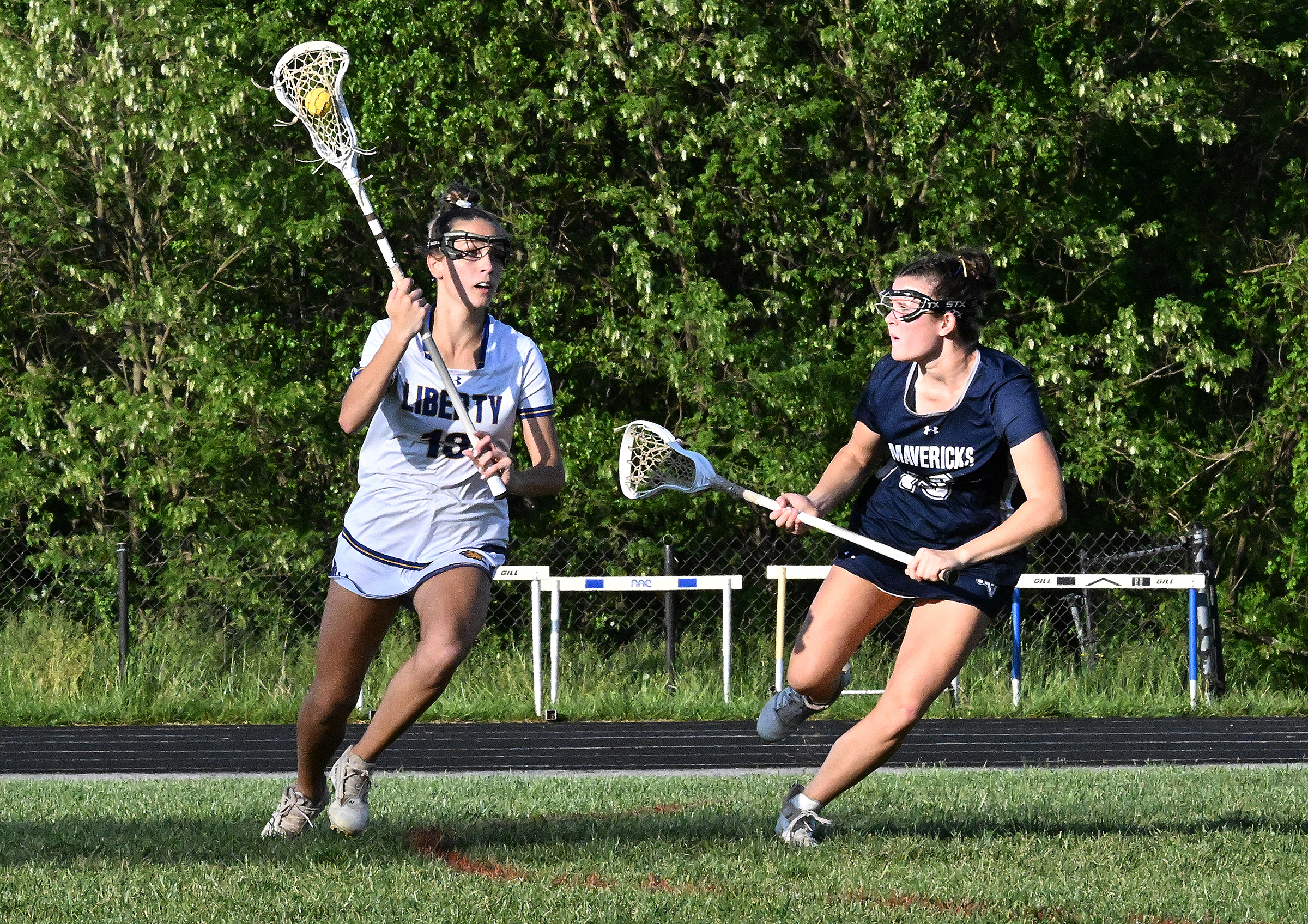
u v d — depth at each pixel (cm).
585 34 5522
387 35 5703
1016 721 4281
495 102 5569
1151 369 5859
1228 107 6372
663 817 1911
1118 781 2481
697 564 5553
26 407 5806
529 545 5569
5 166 5612
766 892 1388
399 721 1564
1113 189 6488
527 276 5694
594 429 5731
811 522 1667
